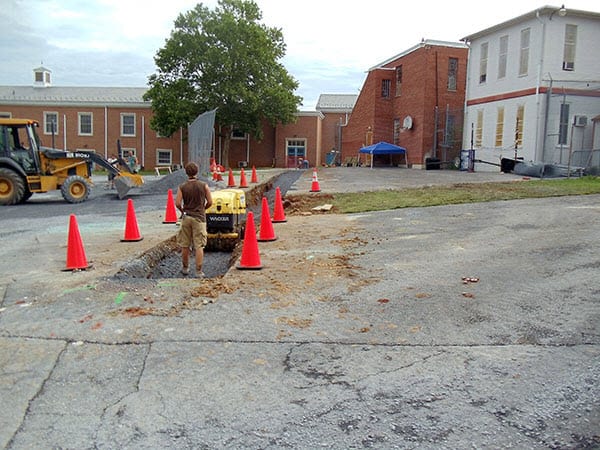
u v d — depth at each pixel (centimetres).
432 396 345
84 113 4300
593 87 2427
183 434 313
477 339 432
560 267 628
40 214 1329
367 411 331
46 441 309
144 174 3791
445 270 644
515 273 614
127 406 346
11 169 1572
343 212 1209
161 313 518
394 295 554
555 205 1155
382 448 293
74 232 700
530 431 302
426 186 1702
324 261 721
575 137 2417
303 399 349
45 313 523
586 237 787
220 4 4038
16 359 418
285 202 1505
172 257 905
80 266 698
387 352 415
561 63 2383
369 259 723
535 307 498
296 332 463
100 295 579
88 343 447
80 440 310
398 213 1139
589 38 2411
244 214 1088
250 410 337
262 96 4009
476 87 2895
